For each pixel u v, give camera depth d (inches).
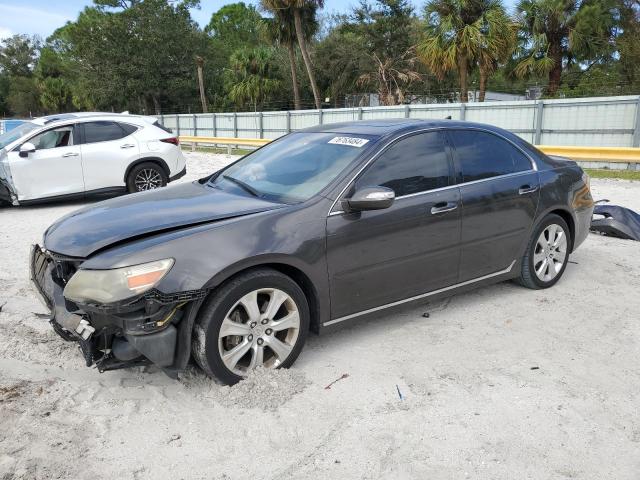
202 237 127.9
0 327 173.2
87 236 134.0
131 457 110.5
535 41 1153.4
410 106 753.0
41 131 384.8
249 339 133.8
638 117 559.8
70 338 137.5
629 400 130.0
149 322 121.2
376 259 151.6
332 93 1739.7
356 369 145.1
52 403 129.3
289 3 1259.8
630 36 1165.1
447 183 168.2
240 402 127.6
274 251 132.6
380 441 115.0
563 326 171.2
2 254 264.2
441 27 967.0
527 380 139.0
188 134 1283.2
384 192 140.2
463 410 126.0
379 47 1611.7
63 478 104.2
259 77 1695.4
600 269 226.4
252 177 170.6
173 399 131.1
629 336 163.9
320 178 153.6
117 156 404.2
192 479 104.4
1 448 112.4
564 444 113.9
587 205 211.5
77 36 1974.7
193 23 2122.3
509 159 188.2
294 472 106.2
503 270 186.9
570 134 614.2
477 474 105.3
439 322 174.7
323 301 144.6
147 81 1947.6
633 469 106.7
